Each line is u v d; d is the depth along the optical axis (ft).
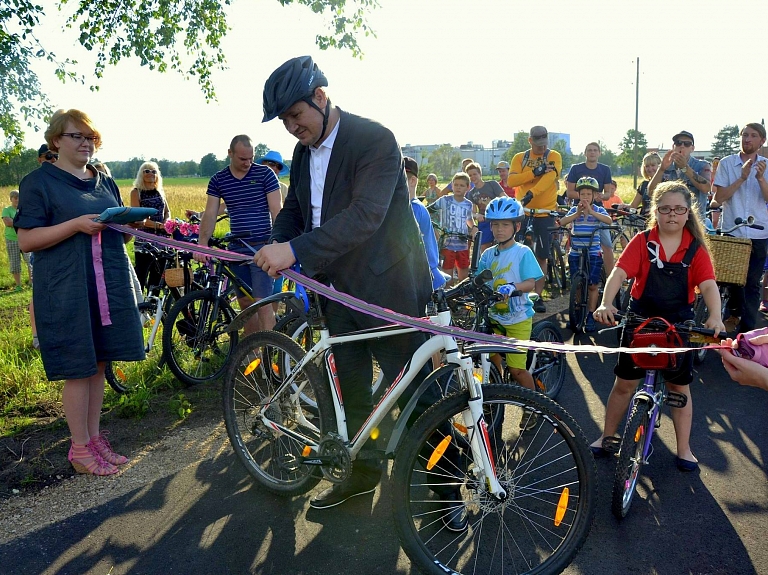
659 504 10.48
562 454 12.08
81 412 11.01
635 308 11.17
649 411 10.21
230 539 9.36
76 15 31.68
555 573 8.18
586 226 21.77
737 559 8.96
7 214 31.42
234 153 16.15
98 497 10.45
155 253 17.92
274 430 10.57
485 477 8.27
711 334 9.00
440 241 26.53
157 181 21.13
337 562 8.88
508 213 13.05
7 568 8.59
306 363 9.87
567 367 17.81
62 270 10.42
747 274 18.88
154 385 15.31
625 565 8.85
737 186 20.03
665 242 10.72
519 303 12.89
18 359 16.84
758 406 14.69
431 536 9.53
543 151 26.50
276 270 8.02
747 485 11.07
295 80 8.27
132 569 8.64
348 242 8.23
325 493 10.35
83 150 10.64
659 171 23.80
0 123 30.94
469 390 8.22
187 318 16.20
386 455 8.67
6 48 29.78
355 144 8.68
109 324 10.95
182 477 11.18
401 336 9.34
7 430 12.82
